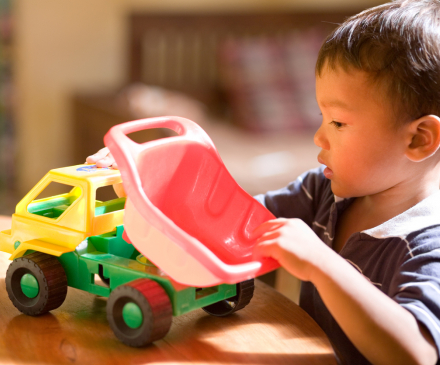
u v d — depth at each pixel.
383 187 0.74
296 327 0.69
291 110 2.66
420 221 0.71
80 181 0.66
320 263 0.59
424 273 0.63
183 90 3.04
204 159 0.71
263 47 2.75
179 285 0.60
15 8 2.88
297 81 2.73
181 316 0.70
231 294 0.67
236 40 3.06
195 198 0.71
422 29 0.68
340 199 0.84
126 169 0.59
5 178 3.05
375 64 0.67
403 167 0.72
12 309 0.69
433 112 0.68
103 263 0.65
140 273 0.62
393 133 0.69
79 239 0.65
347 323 0.57
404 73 0.66
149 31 2.99
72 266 0.67
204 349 0.62
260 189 2.02
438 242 0.67
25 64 2.96
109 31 3.07
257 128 2.57
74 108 2.84
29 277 0.66
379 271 0.72
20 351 0.59
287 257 0.59
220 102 3.06
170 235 0.56
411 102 0.67
